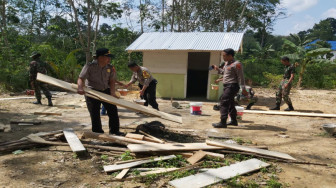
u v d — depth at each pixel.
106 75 4.60
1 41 15.57
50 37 20.58
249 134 5.54
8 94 10.97
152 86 6.98
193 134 5.32
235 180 3.19
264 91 14.98
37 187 2.98
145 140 4.50
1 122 6.07
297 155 4.24
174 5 24.17
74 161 3.74
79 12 20.88
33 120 6.33
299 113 8.02
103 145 4.41
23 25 18.27
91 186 3.03
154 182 3.14
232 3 25.02
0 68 12.74
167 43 10.71
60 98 10.40
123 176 3.22
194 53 13.38
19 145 4.14
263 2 27.59
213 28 27.19
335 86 17.31
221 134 5.32
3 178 3.17
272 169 3.60
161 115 4.79
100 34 23.30
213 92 10.62
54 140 4.52
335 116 7.61
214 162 3.78
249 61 21.38
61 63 15.27
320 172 3.57
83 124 6.03
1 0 15.88
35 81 8.48
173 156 3.80
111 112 4.82
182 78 10.85
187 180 3.14
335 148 4.64
